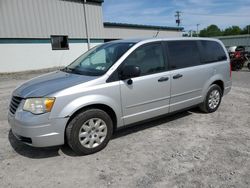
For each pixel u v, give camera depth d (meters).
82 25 20.86
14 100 3.72
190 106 5.19
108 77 3.82
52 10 18.80
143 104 4.27
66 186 3.02
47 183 3.08
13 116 3.60
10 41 16.81
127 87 3.99
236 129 4.73
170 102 4.70
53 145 3.48
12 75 15.21
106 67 3.96
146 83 4.22
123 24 24.19
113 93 3.84
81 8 20.64
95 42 22.09
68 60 20.30
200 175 3.17
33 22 17.83
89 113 3.66
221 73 5.74
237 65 15.18
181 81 4.80
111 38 23.52
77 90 3.53
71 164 3.52
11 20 16.72
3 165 3.51
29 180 3.15
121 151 3.88
